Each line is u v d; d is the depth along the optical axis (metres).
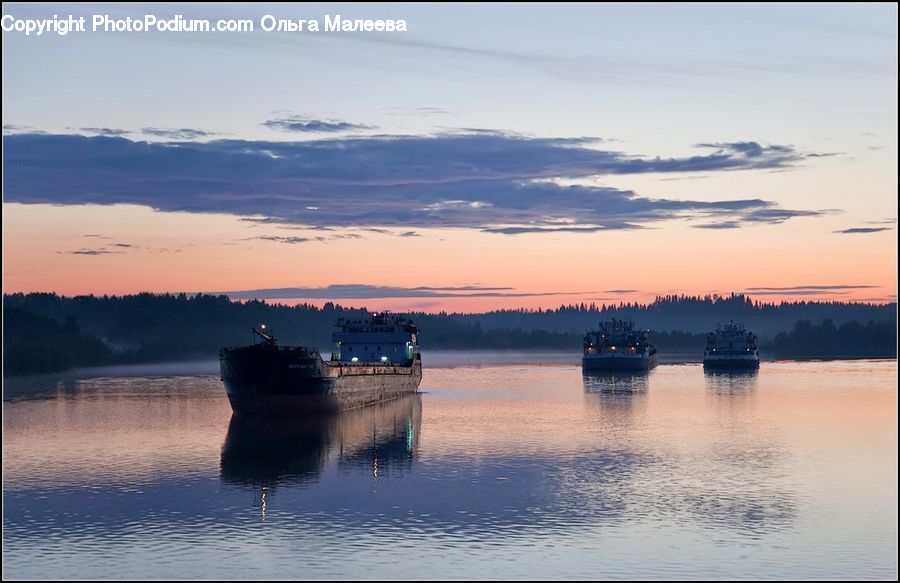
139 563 63.72
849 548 67.12
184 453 104.88
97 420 136.50
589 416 145.62
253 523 72.88
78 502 79.62
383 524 72.69
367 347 194.62
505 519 74.31
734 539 69.19
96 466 96.44
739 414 148.38
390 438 117.62
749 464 97.62
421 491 83.69
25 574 61.66
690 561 64.50
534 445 111.75
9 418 139.88
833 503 79.56
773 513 76.31
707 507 78.19
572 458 101.44
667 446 110.88
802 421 138.00
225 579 60.84
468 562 64.12
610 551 66.44
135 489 84.81
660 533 70.75
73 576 61.25
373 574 61.78
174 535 69.88
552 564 63.78
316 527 72.00
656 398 180.75
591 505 78.69
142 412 148.12
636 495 82.50
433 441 115.00
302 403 136.50
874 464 97.50
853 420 138.75
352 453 105.19
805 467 95.81
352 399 152.12
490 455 103.75
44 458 101.56
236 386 134.50
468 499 80.81
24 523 72.94
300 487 85.56
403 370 187.62
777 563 64.06
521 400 177.62
